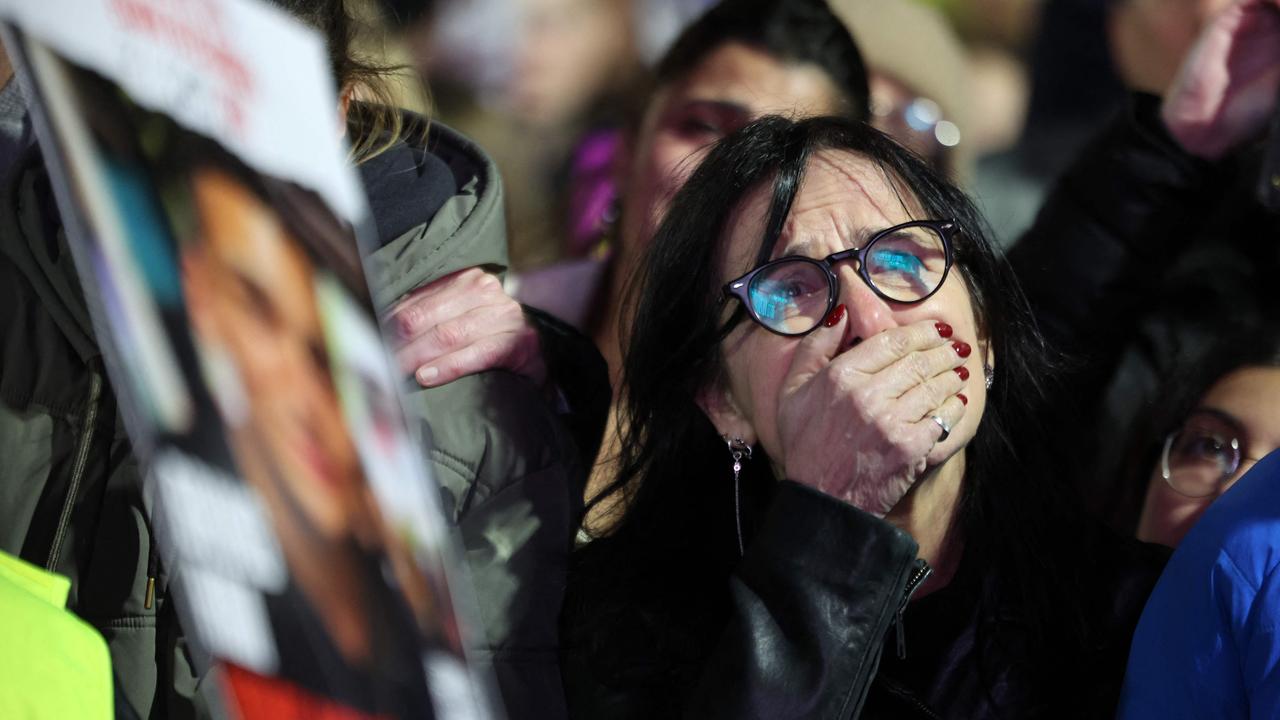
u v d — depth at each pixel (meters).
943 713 3.70
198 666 1.66
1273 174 4.75
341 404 1.79
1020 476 3.96
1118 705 3.29
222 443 1.67
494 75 5.62
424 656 1.88
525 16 5.60
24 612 1.91
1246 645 2.84
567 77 5.64
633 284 4.45
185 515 1.62
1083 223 5.18
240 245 1.68
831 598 3.39
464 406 3.72
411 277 3.77
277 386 1.72
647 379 4.05
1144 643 3.12
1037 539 3.92
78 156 1.54
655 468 4.06
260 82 1.69
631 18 5.65
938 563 3.85
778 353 3.73
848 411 3.52
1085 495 4.92
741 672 3.36
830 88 5.55
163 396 1.61
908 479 3.52
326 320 1.77
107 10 1.55
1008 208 5.70
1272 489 2.99
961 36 5.67
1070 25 5.65
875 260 3.71
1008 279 4.09
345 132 3.69
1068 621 3.83
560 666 3.80
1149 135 5.11
